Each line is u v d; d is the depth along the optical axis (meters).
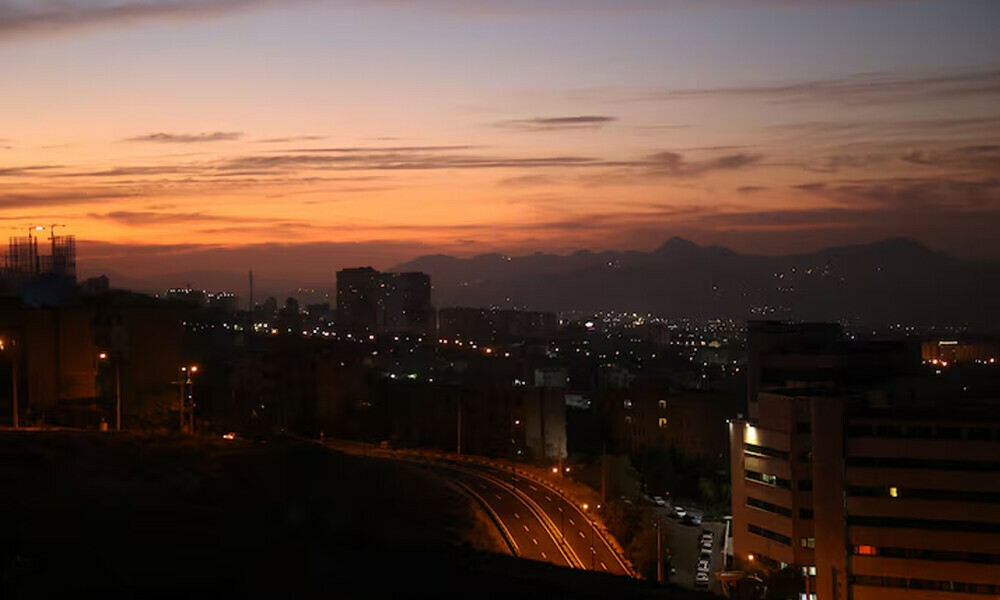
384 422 153.25
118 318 104.88
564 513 86.88
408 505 74.88
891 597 82.81
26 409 91.88
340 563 46.59
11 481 55.34
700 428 167.62
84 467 61.88
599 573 56.84
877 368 113.94
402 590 42.38
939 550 81.94
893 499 83.06
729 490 124.62
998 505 80.75
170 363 110.56
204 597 37.09
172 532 47.00
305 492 65.31
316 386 155.12
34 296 112.19
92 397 98.00
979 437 81.44
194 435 86.88
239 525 51.28
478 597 43.03
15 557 38.47
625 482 114.81
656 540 84.44
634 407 174.50
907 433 83.12
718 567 89.06
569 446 168.75
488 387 152.50
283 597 38.53
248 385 150.00
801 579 81.50
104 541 43.44
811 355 112.69
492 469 106.75
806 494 86.38
